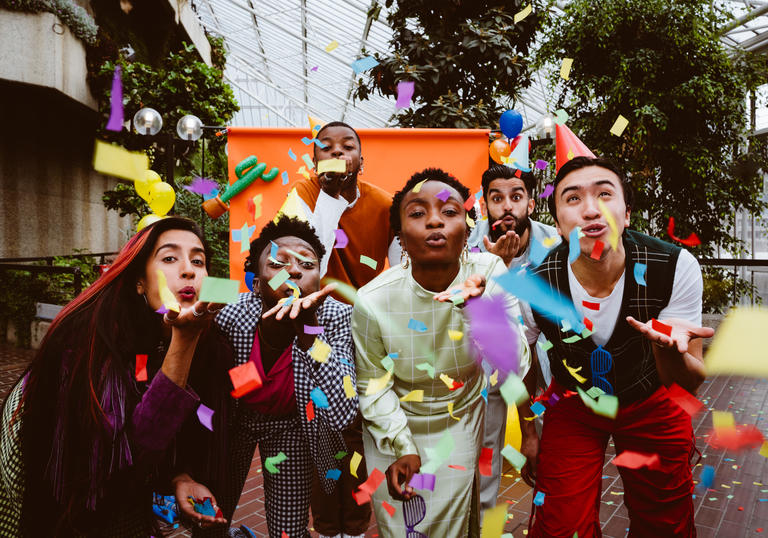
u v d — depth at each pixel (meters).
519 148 3.44
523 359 1.87
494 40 4.86
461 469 1.69
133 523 1.41
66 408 1.25
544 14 5.54
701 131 7.80
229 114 8.41
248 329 1.69
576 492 1.77
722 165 7.96
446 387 1.74
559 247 1.82
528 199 2.61
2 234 8.66
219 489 1.59
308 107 25.72
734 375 5.92
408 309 1.68
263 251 1.66
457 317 1.67
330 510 2.39
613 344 1.72
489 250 2.12
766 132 9.38
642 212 8.12
